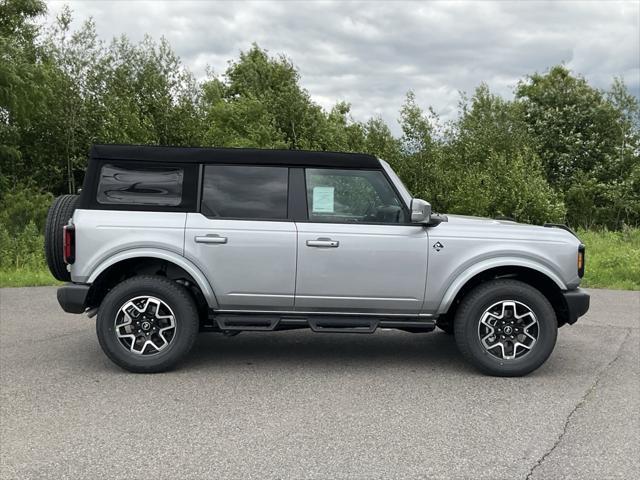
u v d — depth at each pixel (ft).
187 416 14.92
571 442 13.52
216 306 18.62
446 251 18.44
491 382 17.94
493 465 12.34
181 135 89.86
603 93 108.58
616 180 98.32
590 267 43.93
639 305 31.76
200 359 20.20
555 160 104.32
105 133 81.10
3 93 66.44
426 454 12.84
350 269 18.34
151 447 13.06
